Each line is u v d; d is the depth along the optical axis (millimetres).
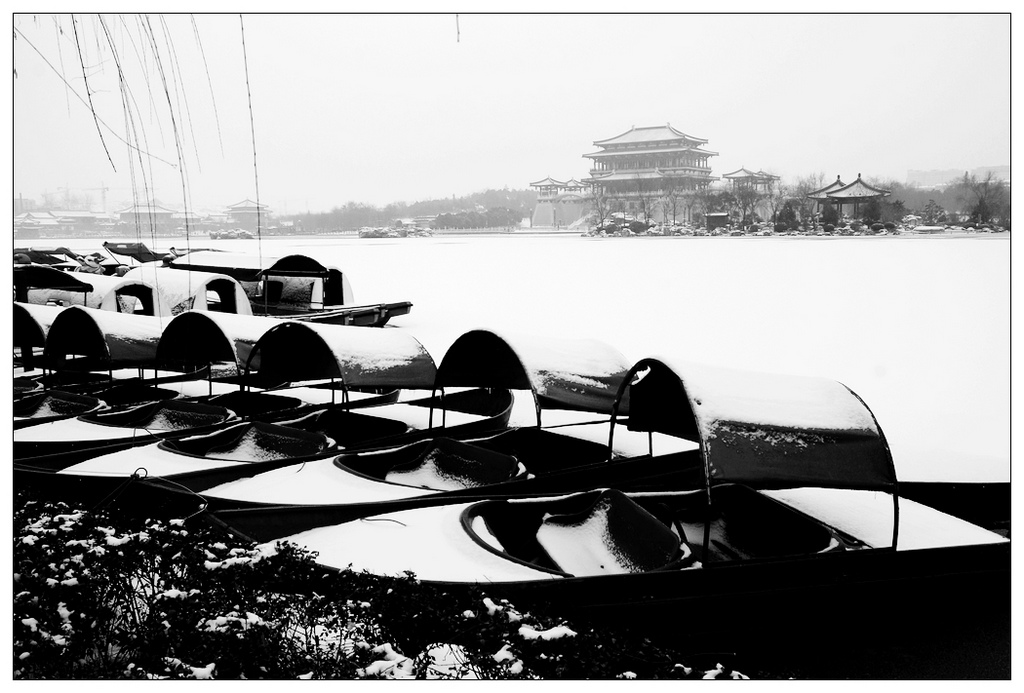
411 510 5117
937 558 4492
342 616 3426
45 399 8445
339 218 133000
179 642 3201
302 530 4895
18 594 3559
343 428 7910
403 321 18547
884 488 4512
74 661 3391
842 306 20688
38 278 15648
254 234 104562
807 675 4121
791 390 4828
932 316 18641
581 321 18281
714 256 42875
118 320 9570
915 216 80500
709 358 13438
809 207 84188
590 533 5188
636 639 3779
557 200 122625
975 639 4398
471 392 8984
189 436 6934
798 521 4941
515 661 3152
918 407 10227
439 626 3422
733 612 4227
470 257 46500
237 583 3496
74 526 4082
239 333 8688
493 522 5086
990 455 8023
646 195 102688
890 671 4152
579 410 7016
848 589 4367
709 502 4324
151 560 3654
